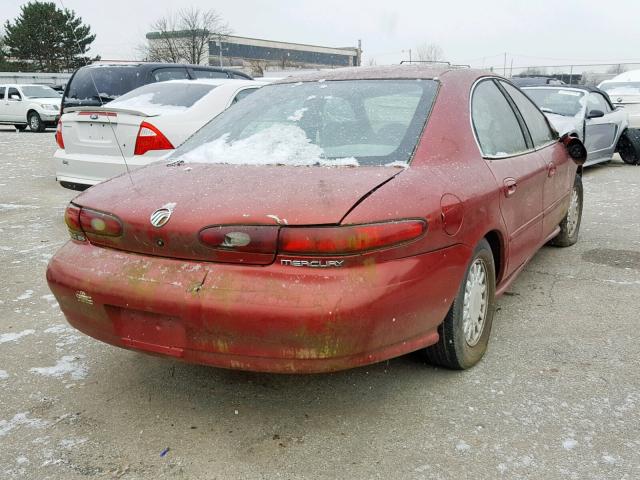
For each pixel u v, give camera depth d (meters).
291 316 2.26
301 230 2.29
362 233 2.31
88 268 2.65
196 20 51.12
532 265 4.95
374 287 2.33
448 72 3.42
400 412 2.76
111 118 6.04
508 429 2.61
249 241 2.33
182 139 6.13
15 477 2.36
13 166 11.22
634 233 5.97
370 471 2.36
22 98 21.20
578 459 2.40
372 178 2.58
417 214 2.49
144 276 2.49
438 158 2.85
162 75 9.46
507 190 3.25
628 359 3.25
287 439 2.59
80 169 6.33
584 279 4.58
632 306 4.02
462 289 2.88
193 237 2.41
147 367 3.25
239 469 2.40
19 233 6.11
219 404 2.88
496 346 3.43
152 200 2.61
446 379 3.05
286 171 2.71
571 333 3.60
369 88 3.32
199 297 2.36
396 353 2.55
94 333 2.71
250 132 3.22
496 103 3.75
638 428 2.60
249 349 2.36
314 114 3.23
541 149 4.21
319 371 2.37
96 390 3.01
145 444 2.57
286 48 81.44
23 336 3.65
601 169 11.01
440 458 2.43
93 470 2.40
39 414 2.80
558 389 2.94
